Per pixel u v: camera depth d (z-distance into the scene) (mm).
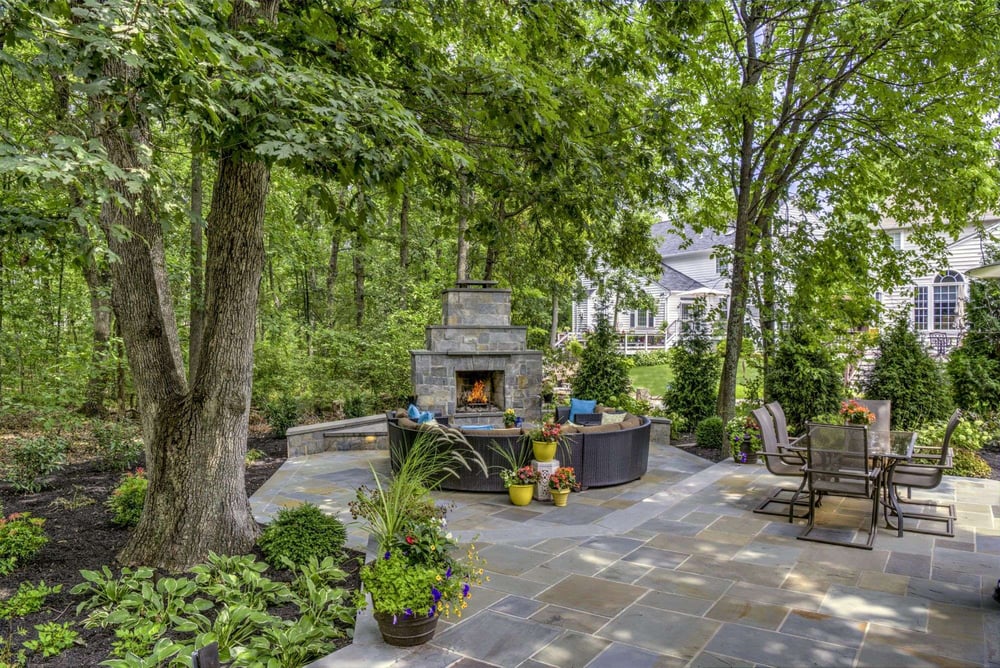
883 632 3621
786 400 10250
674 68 7512
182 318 11773
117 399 11719
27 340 9633
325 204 4496
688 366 11891
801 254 10406
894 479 6004
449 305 11508
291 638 3336
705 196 11461
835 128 10031
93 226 4191
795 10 9000
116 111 4375
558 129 6395
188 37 3570
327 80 4223
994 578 4480
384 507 4164
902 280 10789
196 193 10156
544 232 12023
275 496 7273
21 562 4742
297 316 17688
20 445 7785
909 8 7789
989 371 10922
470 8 6699
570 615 3883
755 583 4418
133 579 3986
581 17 7922
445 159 4664
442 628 3699
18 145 3404
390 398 13477
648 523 6047
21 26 3162
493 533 5727
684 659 3309
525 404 11750
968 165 9383
